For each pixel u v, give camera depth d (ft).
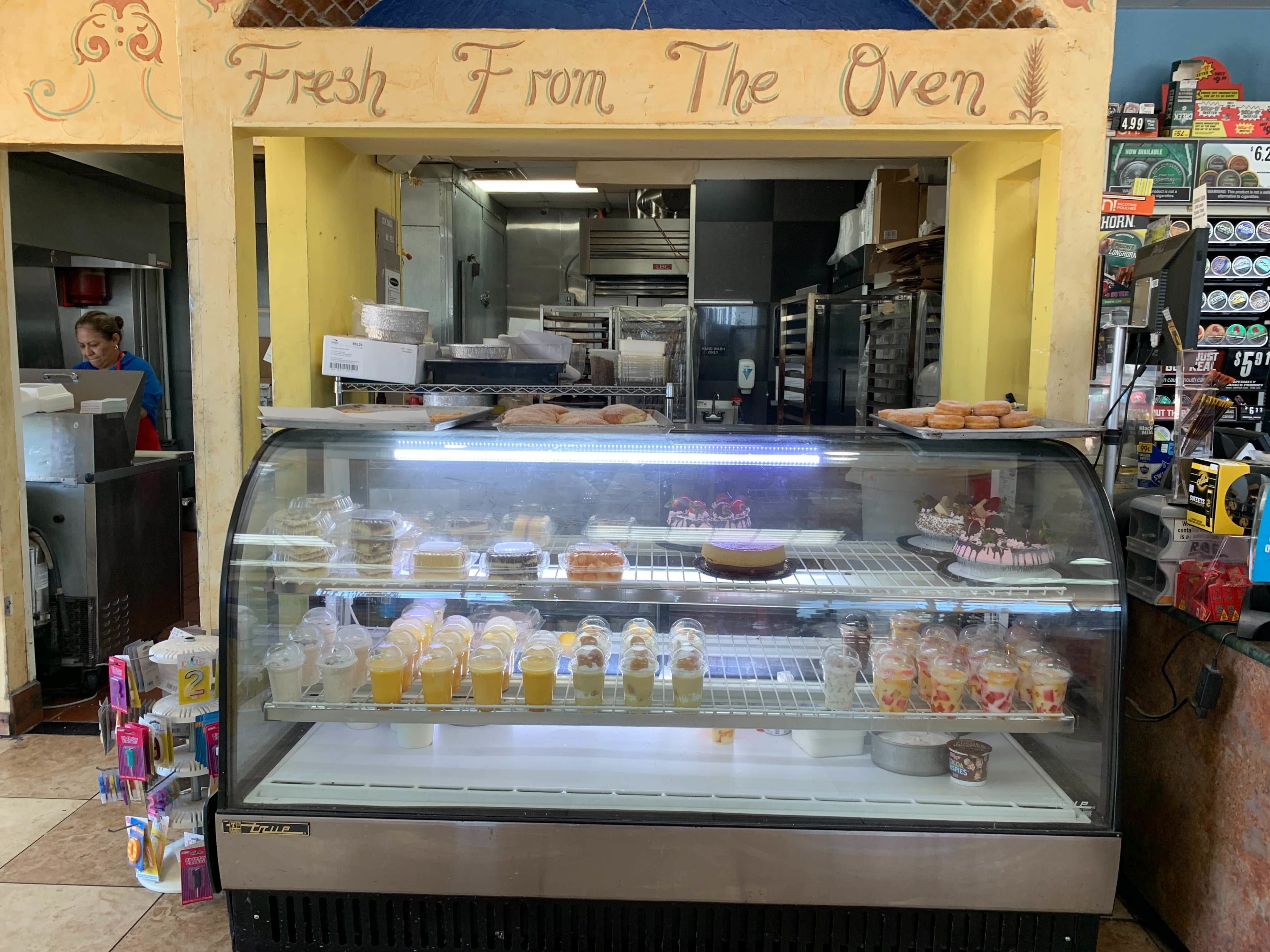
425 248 20.72
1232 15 15.47
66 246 20.40
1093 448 9.36
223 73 8.13
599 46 8.02
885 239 17.24
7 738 11.77
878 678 7.54
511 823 7.04
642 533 8.23
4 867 8.77
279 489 7.67
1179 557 7.61
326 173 10.74
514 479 8.24
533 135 8.31
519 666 8.07
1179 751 7.75
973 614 8.21
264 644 7.60
